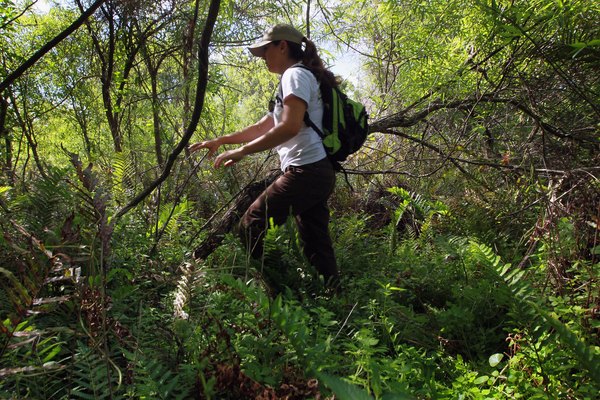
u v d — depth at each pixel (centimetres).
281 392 173
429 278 332
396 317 269
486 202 460
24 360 182
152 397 172
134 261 307
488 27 434
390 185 583
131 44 529
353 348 208
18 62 512
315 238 337
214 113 541
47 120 653
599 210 274
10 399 162
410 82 513
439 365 238
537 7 387
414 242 433
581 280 259
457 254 349
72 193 292
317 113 316
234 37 556
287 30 321
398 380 196
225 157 307
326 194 326
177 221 408
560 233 291
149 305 266
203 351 198
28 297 167
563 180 356
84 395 168
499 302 240
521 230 416
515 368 215
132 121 573
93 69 600
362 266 388
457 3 439
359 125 327
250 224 323
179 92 509
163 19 490
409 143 576
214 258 355
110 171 457
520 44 430
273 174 396
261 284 306
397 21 535
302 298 308
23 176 402
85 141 635
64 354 208
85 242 237
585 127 468
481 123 505
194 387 183
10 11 455
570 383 205
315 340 226
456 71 457
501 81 450
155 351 209
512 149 503
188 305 225
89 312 194
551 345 212
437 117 531
